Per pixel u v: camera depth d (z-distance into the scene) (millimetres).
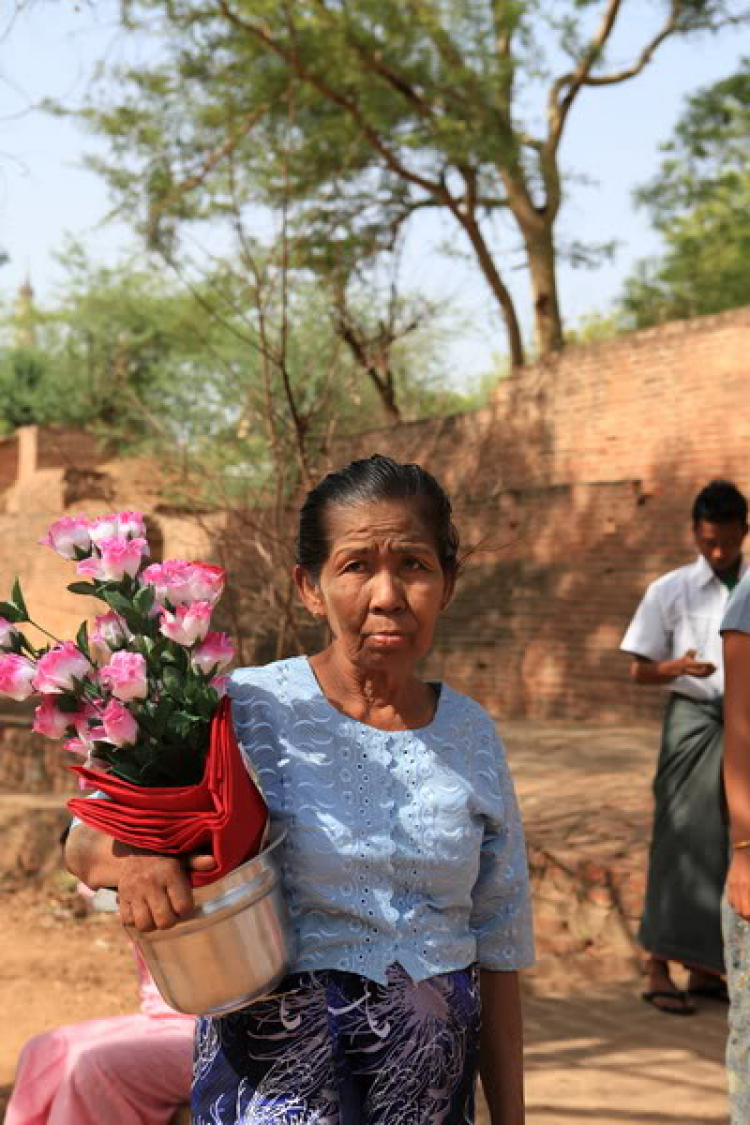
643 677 5328
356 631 1910
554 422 17812
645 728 13945
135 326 29828
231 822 1707
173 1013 2959
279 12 17328
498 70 19344
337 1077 1834
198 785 1719
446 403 11523
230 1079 1880
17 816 8859
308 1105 1835
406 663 1924
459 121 19547
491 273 22453
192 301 24141
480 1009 2025
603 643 16219
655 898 5391
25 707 13617
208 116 17094
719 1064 4734
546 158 22297
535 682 16812
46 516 25938
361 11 18516
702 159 23156
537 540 17000
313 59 18125
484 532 17453
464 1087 1943
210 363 18219
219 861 1702
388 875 1897
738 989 2736
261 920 1769
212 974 1750
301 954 1870
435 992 1897
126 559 1854
